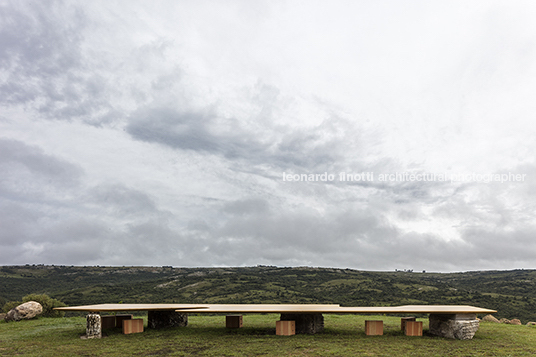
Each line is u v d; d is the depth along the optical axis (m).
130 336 12.42
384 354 9.52
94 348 10.57
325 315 19.94
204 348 10.45
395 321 16.97
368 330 12.47
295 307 13.22
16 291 73.44
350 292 59.81
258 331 13.41
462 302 45.66
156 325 14.38
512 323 18.09
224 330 13.64
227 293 63.31
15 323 16.70
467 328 11.83
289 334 12.38
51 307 19.69
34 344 11.31
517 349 10.23
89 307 12.81
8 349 10.64
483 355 9.52
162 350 10.22
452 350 10.06
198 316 19.33
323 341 11.34
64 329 14.41
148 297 62.19
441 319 12.52
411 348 10.30
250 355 9.53
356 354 9.53
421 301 48.59
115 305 13.71
